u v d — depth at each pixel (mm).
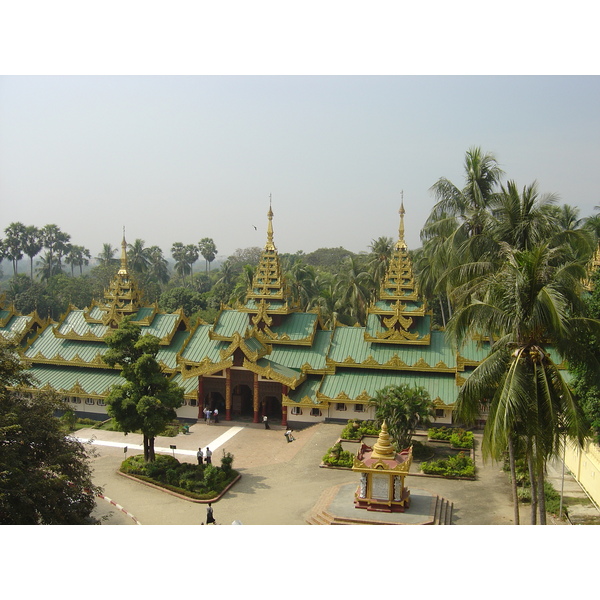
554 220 41094
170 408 47750
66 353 69438
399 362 58656
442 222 58219
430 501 39969
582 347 27797
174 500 42125
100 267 150375
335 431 56156
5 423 30516
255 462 49781
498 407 27172
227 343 65938
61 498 30422
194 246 196875
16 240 152625
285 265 106750
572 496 41656
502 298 28703
